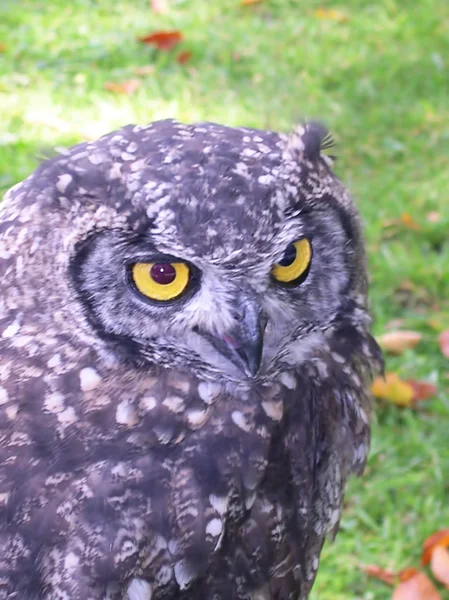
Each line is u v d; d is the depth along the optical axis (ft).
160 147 2.07
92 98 4.50
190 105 4.51
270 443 2.17
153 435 2.09
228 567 2.15
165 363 2.12
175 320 2.10
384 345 3.38
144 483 2.07
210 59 4.91
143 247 2.05
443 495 3.05
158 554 2.07
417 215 3.97
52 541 2.04
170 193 2.03
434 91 4.77
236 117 4.43
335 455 2.30
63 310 2.08
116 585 2.04
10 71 4.68
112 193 2.03
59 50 4.87
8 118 4.33
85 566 2.03
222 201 2.04
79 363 2.09
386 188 4.11
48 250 2.07
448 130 4.48
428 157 4.32
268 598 2.21
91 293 2.07
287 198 2.07
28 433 2.07
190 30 5.16
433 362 3.37
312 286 2.17
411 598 2.81
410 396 3.19
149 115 4.40
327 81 4.82
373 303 3.56
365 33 5.23
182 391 2.12
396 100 4.68
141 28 5.15
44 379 2.09
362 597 2.89
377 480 3.08
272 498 2.18
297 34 5.19
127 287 2.07
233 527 2.14
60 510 2.04
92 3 5.37
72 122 4.33
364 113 4.59
